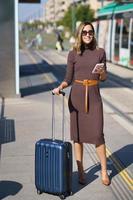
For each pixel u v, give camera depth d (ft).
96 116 20.15
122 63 87.10
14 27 44.86
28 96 46.93
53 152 18.70
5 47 44.86
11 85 45.42
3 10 44.57
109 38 96.58
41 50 147.02
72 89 20.39
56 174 18.86
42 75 68.74
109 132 31.22
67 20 283.79
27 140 29.01
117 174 22.67
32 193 20.15
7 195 19.99
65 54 123.44
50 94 48.47
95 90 20.13
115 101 45.01
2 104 42.11
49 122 34.09
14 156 25.73
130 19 81.71
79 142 20.70
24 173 22.89
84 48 20.10
